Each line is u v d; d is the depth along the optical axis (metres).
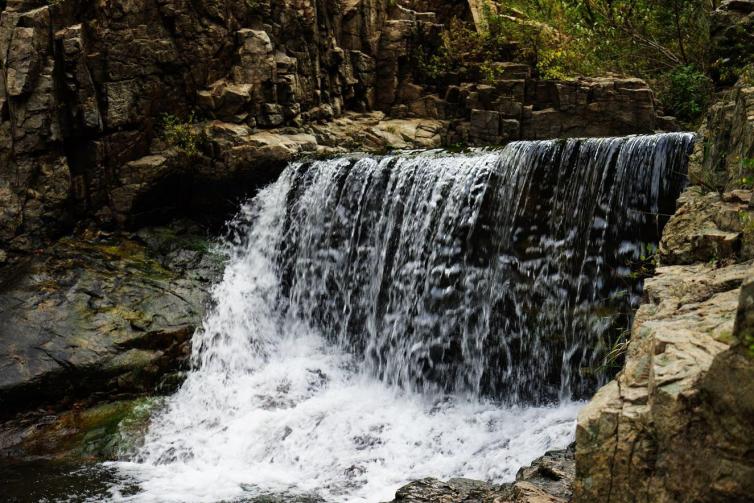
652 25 14.59
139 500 7.52
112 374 10.07
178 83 12.93
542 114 13.72
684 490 3.30
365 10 15.22
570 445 6.20
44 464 8.66
